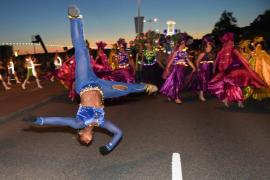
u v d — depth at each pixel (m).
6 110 10.59
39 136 7.84
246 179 5.21
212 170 5.57
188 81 12.17
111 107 11.35
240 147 6.69
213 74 11.03
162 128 8.28
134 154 6.42
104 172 5.61
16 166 5.96
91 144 7.12
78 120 5.17
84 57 5.42
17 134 8.12
